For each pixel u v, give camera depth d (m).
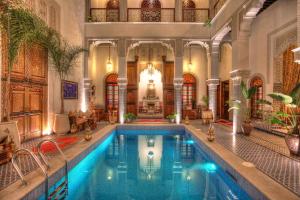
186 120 12.98
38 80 8.80
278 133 9.12
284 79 9.77
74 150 6.52
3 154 5.17
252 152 6.38
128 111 17.00
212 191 4.85
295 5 9.05
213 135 7.89
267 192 3.63
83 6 13.60
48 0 9.45
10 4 6.05
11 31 6.10
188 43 13.81
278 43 10.10
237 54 9.52
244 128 9.15
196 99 17.06
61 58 9.59
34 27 6.70
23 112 7.95
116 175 5.81
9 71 6.20
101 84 16.84
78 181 5.38
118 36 13.67
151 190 4.84
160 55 17.11
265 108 10.70
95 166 6.56
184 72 17.08
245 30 9.17
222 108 16.38
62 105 9.82
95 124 11.45
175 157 7.53
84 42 13.70
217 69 13.77
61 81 9.70
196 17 15.64
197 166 6.54
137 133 12.49
